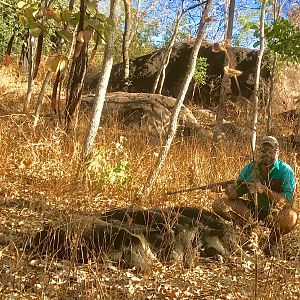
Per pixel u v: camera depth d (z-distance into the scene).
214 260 5.04
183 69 18.94
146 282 4.36
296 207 6.02
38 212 5.70
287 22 7.52
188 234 5.06
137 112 12.38
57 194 6.26
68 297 3.98
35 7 3.10
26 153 7.75
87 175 6.82
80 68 8.20
